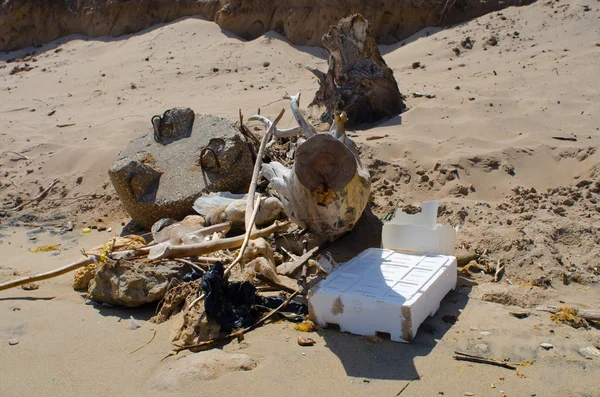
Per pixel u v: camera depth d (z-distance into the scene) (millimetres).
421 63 11156
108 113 10555
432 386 3256
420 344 3707
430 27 13312
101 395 3359
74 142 8898
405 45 12766
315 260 4859
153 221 6234
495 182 6188
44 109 11641
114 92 12156
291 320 4109
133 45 15375
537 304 4207
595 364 3426
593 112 7438
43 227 6875
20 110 11781
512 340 3721
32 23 17781
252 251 4871
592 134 6797
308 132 5539
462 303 4270
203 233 5203
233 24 15016
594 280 4453
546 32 11289
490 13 12719
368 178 4855
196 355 3637
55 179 7867
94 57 15562
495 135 7078
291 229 5480
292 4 14227
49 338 4066
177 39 15008
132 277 4430
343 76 7840
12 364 3744
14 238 6539
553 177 6227
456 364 3473
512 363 3477
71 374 3592
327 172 4277
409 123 7633
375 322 3770
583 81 8547
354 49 7801
